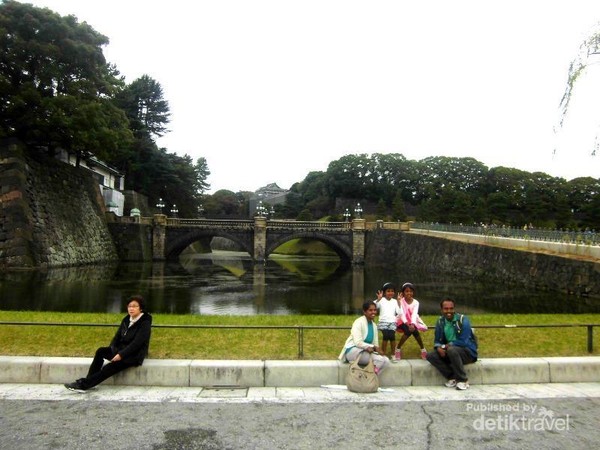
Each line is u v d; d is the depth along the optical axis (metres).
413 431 7.22
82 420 7.44
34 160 45.81
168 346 10.98
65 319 14.11
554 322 14.91
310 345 11.36
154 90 98.81
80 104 44.88
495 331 13.09
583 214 95.19
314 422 7.52
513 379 9.91
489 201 101.44
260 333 12.27
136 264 64.50
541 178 124.12
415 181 131.62
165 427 7.21
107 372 8.89
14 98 39.94
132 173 92.25
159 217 73.94
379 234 77.31
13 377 9.34
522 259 40.81
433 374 9.75
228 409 8.05
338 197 133.75
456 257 54.75
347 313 30.22
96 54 46.62
